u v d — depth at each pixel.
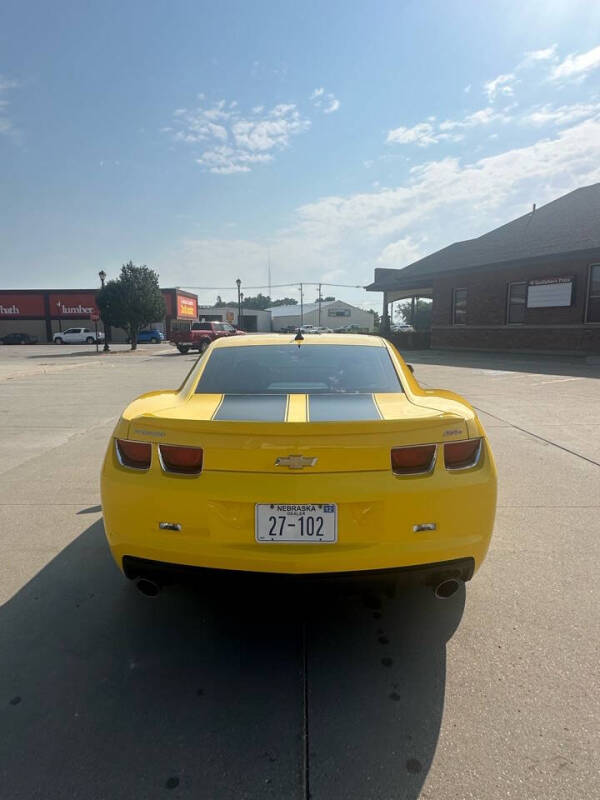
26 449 6.34
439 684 2.22
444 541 2.27
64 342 45.72
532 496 4.47
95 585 3.07
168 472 2.31
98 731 1.97
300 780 1.75
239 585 2.25
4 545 3.60
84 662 2.38
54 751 1.88
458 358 19.09
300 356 3.25
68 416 8.57
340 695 2.17
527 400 9.34
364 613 2.78
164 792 1.72
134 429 2.44
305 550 2.20
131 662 2.38
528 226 21.89
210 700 2.14
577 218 19.67
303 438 2.24
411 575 2.26
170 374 16.14
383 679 2.26
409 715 2.05
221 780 1.76
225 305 90.19
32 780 1.76
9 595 2.95
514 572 3.17
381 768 1.80
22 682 2.24
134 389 12.16
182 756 1.86
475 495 2.32
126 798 1.69
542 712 2.05
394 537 2.23
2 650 2.46
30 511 4.25
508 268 19.28
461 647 2.47
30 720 2.03
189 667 2.35
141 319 33.25
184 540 2.26
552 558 3.35
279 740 1.93
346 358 3.22
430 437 2.31
